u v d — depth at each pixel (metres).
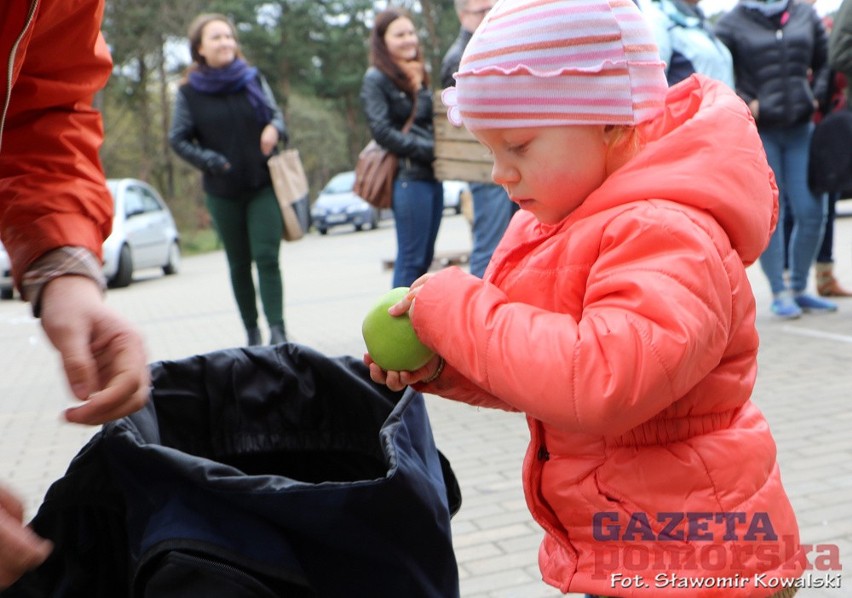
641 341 1.54
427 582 1.72
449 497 2.08
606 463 1.75
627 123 1.73
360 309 9.59
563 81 1.68
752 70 6.54
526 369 1.59
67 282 1.80
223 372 2.13
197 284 15.47
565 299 1.72
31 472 4.55
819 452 3.98
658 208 1.64
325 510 1.58
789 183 6.78
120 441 1.63
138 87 32.56
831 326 6.45
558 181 1.73
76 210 1.91
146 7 31.41
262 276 6.50
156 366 2.08
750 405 1.86
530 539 3.34
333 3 47.34
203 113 6.31
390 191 6.14
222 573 1.54
